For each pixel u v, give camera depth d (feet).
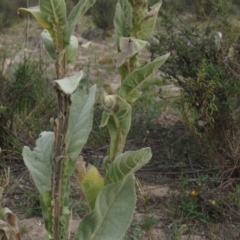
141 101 23.77
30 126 18.81
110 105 3.50
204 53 17.92
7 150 17.15
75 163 3.48
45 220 3.62
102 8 53.42
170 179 16.08
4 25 51.06
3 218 4.74
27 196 14.61
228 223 13.51
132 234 12.97
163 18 18.86
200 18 20.42
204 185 15.06
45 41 3.41
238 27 18.61
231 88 15.79
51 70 26.16
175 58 18.11
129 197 3.46
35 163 3.68
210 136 16.19
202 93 15.93
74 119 3.58
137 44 3.45
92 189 3.67
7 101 18.56
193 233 13.20
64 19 3.26
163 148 18.21
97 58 39.68
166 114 22.86
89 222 3.52
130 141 18.93
